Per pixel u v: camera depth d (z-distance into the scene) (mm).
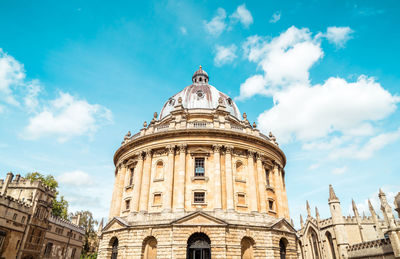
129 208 39812
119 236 36094
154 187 38500
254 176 39781
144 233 34375
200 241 33375
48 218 61344
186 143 39375
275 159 45156
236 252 32656
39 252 57469
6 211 49094
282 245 38188
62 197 75000
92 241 89438
